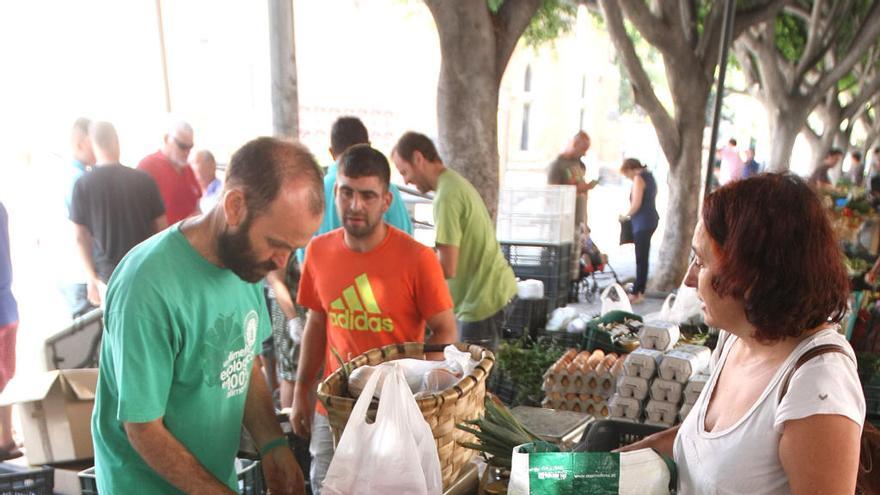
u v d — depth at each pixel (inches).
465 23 212.4
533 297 214.8
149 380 63.4
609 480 58.4
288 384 153.7
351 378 75.2
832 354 50.2
